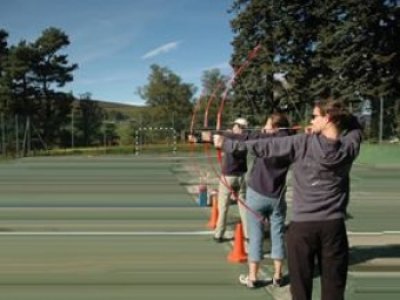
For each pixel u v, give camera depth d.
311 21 51.78
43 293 6.92
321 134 4.60
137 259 8.57
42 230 10.98
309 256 4.59
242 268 8.02
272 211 7.03
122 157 41.28
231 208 13.38
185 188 18.59
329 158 4.46
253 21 51.84
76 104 63.94
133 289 7.07
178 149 49.19
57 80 63.59
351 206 14.72
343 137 4.58
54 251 9.12
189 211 13.39
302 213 4.57
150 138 56.97
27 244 9.66
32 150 51.09
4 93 60.84
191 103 84.56
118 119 72.06
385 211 13.77
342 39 47.50
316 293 6.83
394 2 48.19
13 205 14.73
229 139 4.94
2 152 47.69
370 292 6.91
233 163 9.13
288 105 32.66
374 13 47.31
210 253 8.93
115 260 8.51
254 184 6.98
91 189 18.59
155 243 9.70
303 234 4.56
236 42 52.22
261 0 50.94
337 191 4.55
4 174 25.20
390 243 9.73
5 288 7.12
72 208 14.09
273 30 51.50
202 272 7.82
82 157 42.25
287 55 52.03
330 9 50.09
